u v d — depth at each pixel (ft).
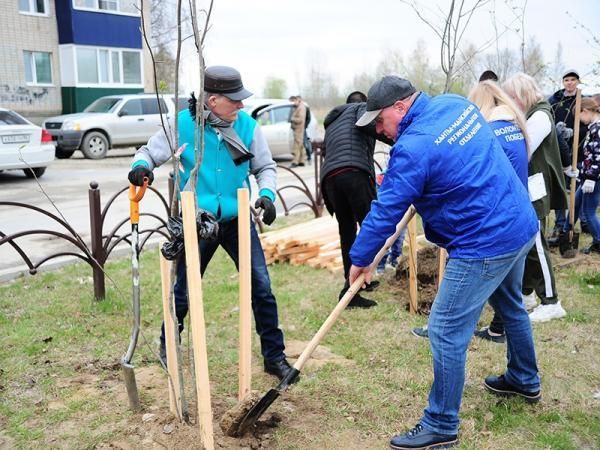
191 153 10.69
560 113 23.50
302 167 53.78
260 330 12.00
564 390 11.46
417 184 8.70
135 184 9.12
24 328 14.57
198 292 8.38
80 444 9.70
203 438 8.84
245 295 9.64
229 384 11.86
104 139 56.54
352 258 9.37
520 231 8.97
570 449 9.59
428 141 8.64
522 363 10.79
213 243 11.44
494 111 12.05
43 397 11.25
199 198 10.88
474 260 8.86
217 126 10.77
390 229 8.98
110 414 10.55
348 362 12.89
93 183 16.12
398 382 11.82
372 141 15.75
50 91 77.15
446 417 9.53
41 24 75.10
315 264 20.04
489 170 8.83
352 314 15.75
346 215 15.90
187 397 11.04
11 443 9.77
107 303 16.34
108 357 13.04
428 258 17.26
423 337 14.14
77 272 19.67
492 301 10.64
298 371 9.61
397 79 9.27
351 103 16.22
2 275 18.81
